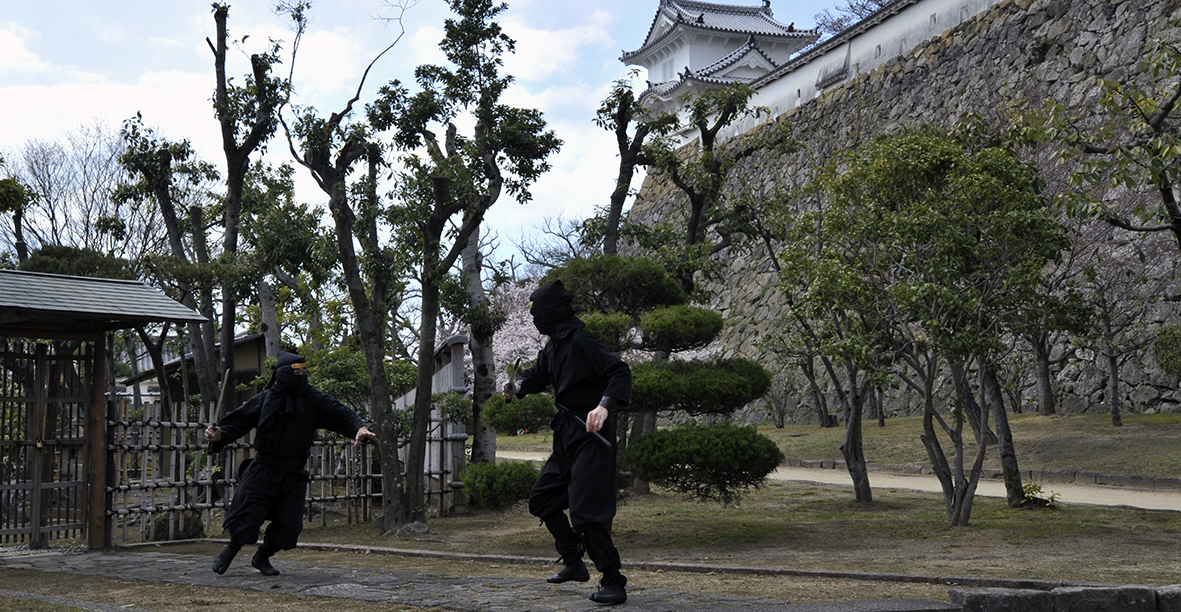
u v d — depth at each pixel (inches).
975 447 773.9
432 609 187.2
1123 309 807.7
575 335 185.6
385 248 411.5
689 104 583.8
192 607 195.5
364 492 449.7
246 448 419.8
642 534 377.1
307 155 404.8
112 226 682.2
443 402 496.1
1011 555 295.9
